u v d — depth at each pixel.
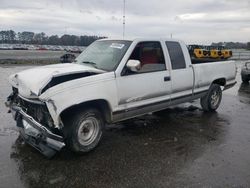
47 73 4.51
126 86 5.08
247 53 42.72
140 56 5.46
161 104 5.90
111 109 4.92
